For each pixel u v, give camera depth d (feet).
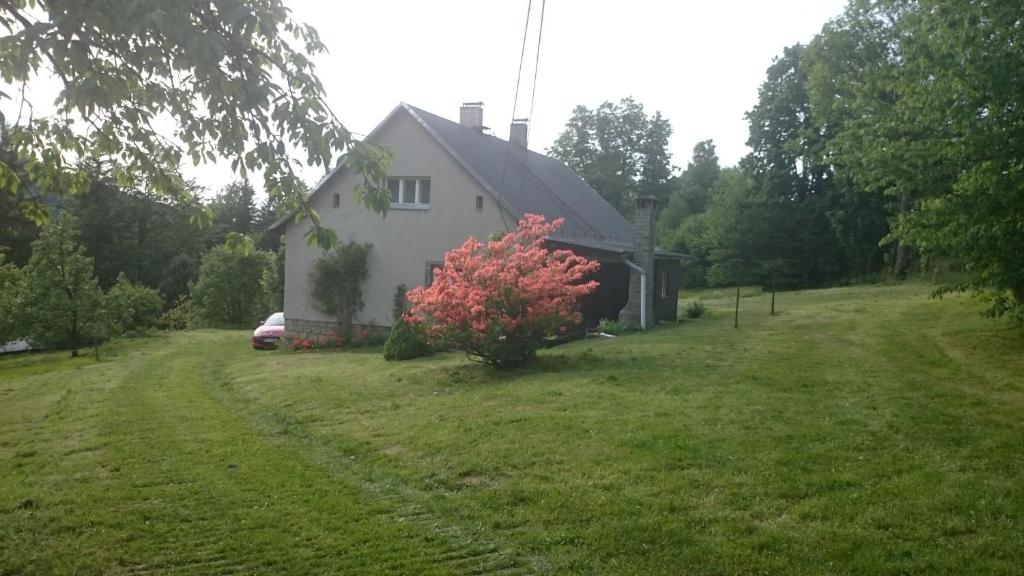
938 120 41.50
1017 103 36.86
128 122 19.51
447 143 64.75
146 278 163.22
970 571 14.66
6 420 36.47
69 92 15.33
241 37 15.92
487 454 24.34
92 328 72.02
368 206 17.49
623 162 168.45
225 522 19.07
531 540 17.28
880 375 36.01
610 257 66.23
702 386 33.83
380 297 68.33
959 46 38.65
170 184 20.97
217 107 16.84
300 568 16.21
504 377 40.14
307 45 17.37
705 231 167.94
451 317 41.88
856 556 15.49
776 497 19.15
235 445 27.81
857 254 137.49
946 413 27.48
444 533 18.08
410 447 26.23
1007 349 42.29
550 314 41.73
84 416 35.29
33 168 20.16
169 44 15.94
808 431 25.14
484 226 64.08
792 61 143.13
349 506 20.15
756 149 148.36
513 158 80.84
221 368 56.24
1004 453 22.16
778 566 15.31
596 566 15.83
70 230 74.23
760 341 50.65
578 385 35.47
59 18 14.52
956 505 17.97
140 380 49.29
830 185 143.02
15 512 20.24
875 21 108.68
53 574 16.06
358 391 38.75
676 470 21.59
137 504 20.66
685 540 16.78
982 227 37.32
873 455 22.38
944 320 58.39
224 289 133.80
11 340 72.84
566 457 23.44
